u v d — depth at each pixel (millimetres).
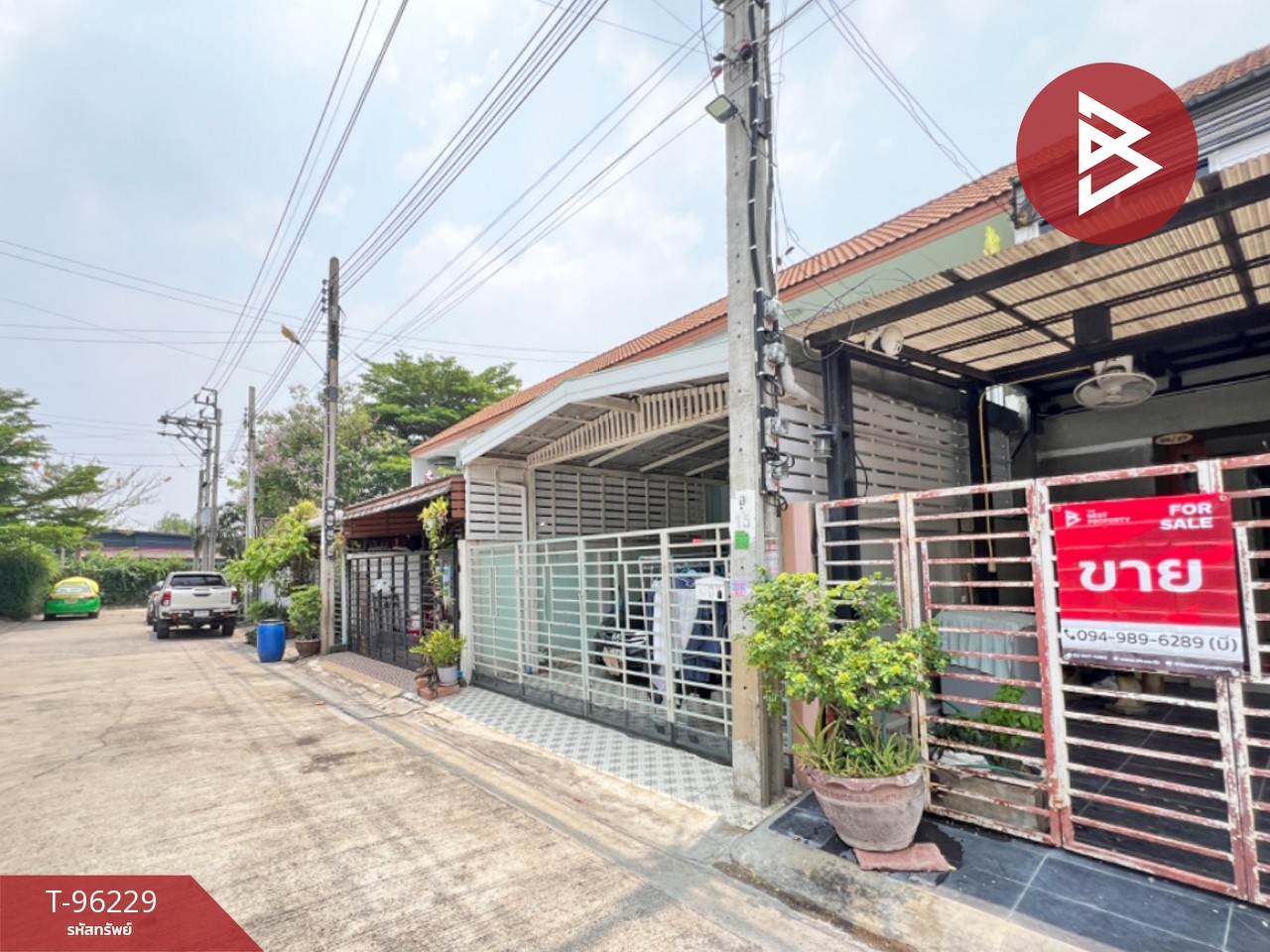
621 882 3477
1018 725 3965
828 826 3906
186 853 3855
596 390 6270
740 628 4438
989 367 6293
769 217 4520
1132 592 3127
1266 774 2775
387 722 7066
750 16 4469
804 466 5336
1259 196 3184
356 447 25938
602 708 6555
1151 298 4715
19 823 4336
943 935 2898
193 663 11695
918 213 8945
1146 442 6684
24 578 21531
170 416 26094
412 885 3453
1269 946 2600
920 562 3955
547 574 7344
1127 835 3418
